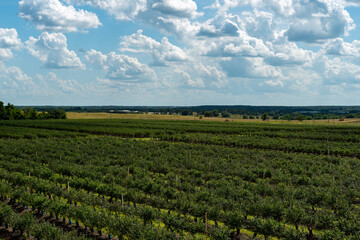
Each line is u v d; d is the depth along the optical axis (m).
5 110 142.75
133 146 56.78
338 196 23.39
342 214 20.16
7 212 19.34
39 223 19.03
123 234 17.52
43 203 20.89
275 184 30.95
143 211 19.75
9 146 52.47
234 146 63.25
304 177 29.84
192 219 21.00
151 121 136.50
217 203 21.84
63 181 28.23
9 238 18.44
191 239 16.44
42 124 110.19
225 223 19.36
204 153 48.22
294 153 52.16
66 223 20.67
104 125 110.69
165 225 18.91
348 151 50.12
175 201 22.17
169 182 28.88
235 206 21.16
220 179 30.22
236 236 18.98
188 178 30.53
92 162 39.50
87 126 104.06
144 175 30.75
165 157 43.38
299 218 19.11
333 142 62.69
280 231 17.53
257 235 19.03
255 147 60.69
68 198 23.84
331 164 38.91
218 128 93.44
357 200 25.27
